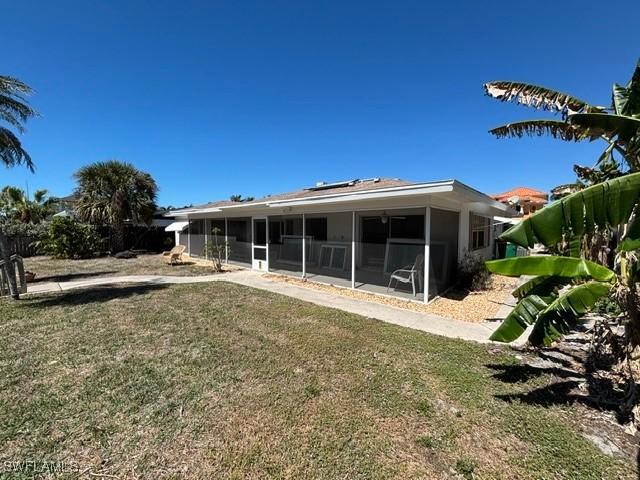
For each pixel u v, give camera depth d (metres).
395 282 8.20
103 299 7.73
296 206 10.59
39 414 2.90
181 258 16.56
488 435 2.66
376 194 7.41
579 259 2.95
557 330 2.89
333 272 9.81
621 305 2.99
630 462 2.35
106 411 2.96
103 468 2.26
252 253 13.50
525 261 2.98
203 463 2.32
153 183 20.05
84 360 4.12
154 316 6.20
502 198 22.06
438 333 5.34
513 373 3.80
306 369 3.89
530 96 4.68
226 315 6.31
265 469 2.27
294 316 6.27
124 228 20.91
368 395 3.29
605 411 3.00
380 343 4.79
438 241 8.21
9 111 7.43
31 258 17.41
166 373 3.76
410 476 2.22
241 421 2.83
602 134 3.65
